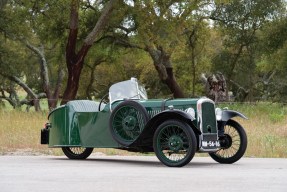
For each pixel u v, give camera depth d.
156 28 46.84
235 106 41.78
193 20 49.75
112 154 17.78
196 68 67.62
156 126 13.75
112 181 9.85
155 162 14.77
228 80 63.78
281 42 57.84
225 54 63.16
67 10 48.72
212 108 14.11
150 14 46.53
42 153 17.72
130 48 56.44
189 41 58.50
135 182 9.72
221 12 57.25
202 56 66.94
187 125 13.23
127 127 14.21
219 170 12.22
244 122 29.52
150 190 8.64
